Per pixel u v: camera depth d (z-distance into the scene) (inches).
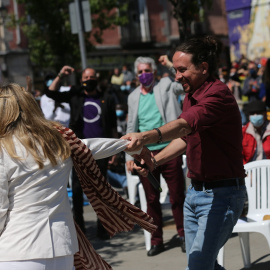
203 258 159.9
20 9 1279.5
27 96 133.6
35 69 1290.6
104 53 1392.7
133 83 897.5
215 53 163.9
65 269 129.3
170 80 278.2
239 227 217.0
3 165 127.0
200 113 151.3
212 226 159.9
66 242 129.3
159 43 1459.2
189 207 168.6
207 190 162.7
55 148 131.8
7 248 124.7
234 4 976.9
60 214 131.2
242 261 252.2
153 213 274.2
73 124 304.8
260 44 949.2
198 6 449.4
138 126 280.2
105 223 150.7
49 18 988.6
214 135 159.5
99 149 142.5
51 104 372.5
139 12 1444.4
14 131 129.6
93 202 148.4
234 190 161.8
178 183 274.4
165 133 148.3
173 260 262.1
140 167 166.9
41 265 125.6
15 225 126.0
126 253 281.1
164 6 1467.8
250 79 584.1
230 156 161.0
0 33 1264.8
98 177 143.0
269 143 307.9
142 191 293.4
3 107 131.0
